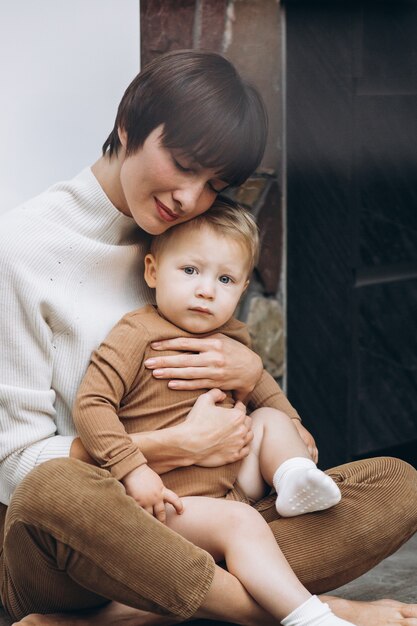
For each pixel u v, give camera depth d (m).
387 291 3.14
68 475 1.76
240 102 1.89
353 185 3.04
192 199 1.90
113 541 1.73
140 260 2.11
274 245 2.97
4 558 1.90
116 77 2.48
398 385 3.19
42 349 1.96
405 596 2.29
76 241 2.00
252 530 1.85
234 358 2.06
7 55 2.31
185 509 1.91
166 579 1.75
